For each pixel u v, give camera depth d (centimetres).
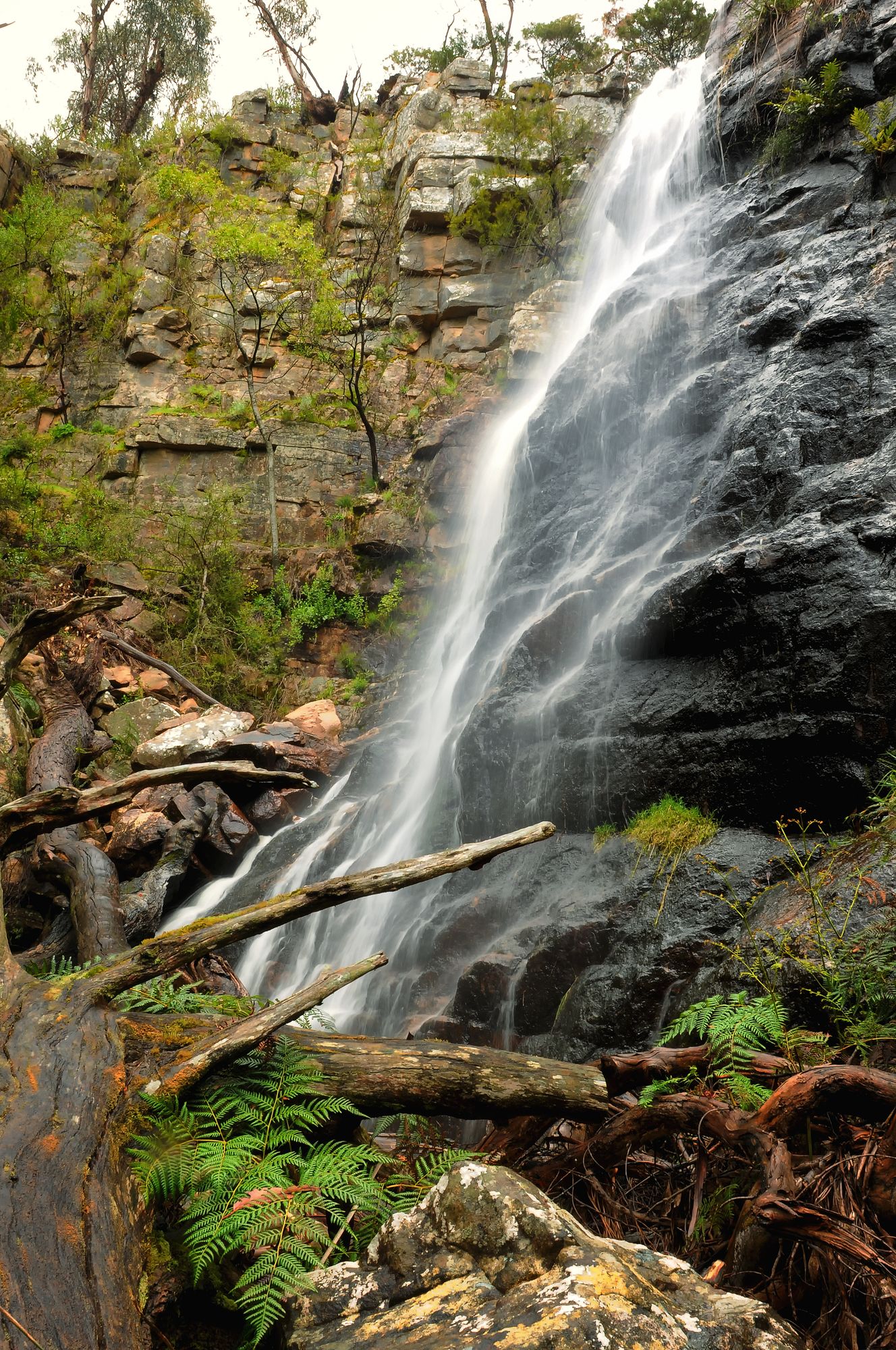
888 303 811
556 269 2092
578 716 758
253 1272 218
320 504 1953
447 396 2016
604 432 1099
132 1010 344
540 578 1095
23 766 1143
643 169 1488
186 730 1202
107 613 1634
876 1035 325
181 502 1950
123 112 3462
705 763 661
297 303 2234
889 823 517
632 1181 304
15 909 898
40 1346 187
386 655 1717
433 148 2306
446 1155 301
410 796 1005
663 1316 186
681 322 1044
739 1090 286
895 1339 206
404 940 738
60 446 2102
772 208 1084
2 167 2478
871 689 602
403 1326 195
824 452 771
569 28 2544
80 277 2375
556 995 591
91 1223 223
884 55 1025
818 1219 221
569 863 692
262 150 2652
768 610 663
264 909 318
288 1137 274
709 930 547
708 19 2373
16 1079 264
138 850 1027
